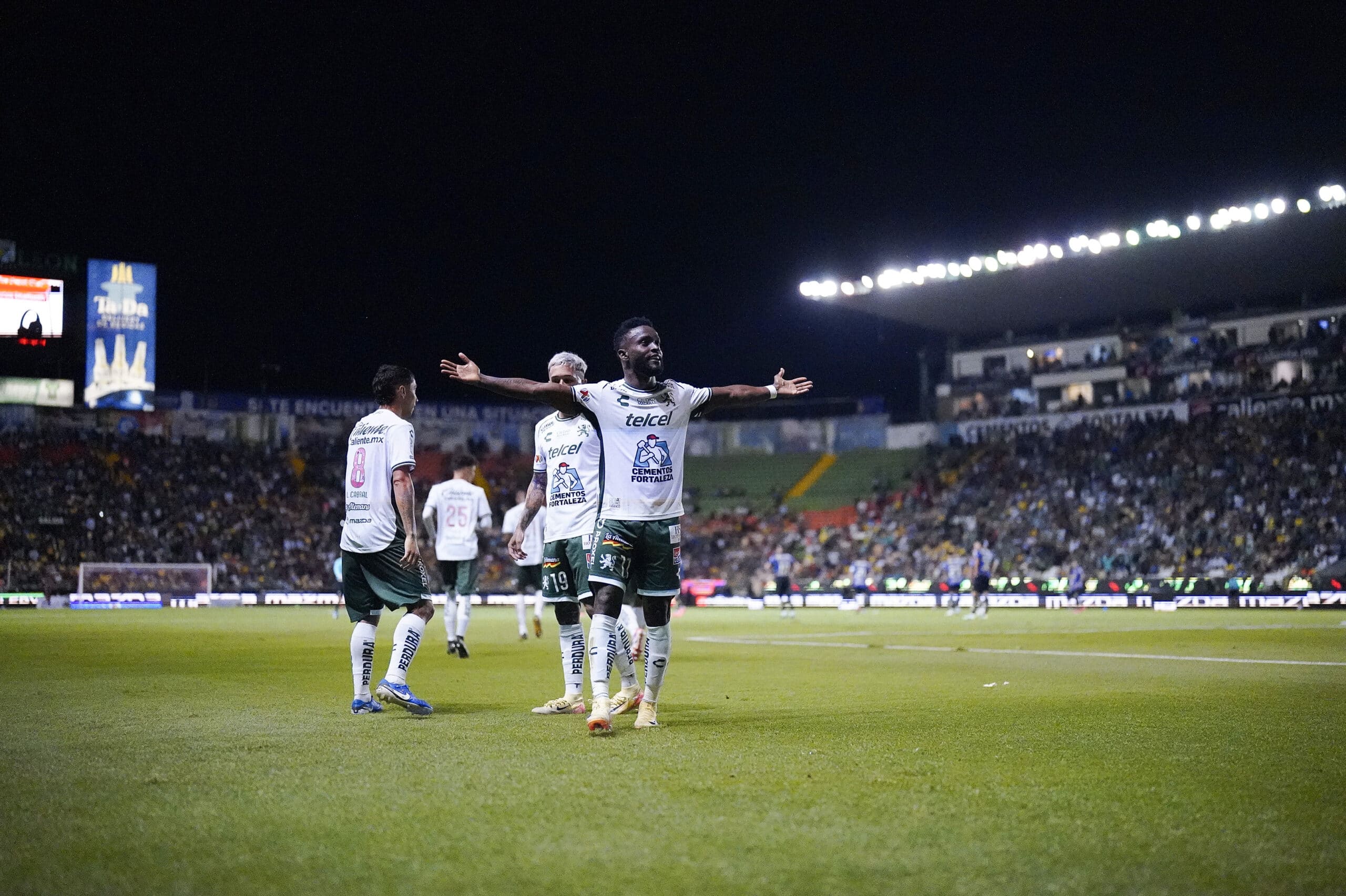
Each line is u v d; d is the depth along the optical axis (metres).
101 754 5.23
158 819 3.83
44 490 45.81
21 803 4.08
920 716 6.79
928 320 51.44
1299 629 21.00
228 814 3.89
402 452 7.24
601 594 6.22
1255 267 42.06
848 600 44.47
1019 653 13.81
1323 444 42.53
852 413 57.69
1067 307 48.69
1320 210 35.84
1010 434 51.47
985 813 3.90
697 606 48.78
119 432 49.25
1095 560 43.03
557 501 7.19
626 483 6.38
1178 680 9.55
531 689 9.07
